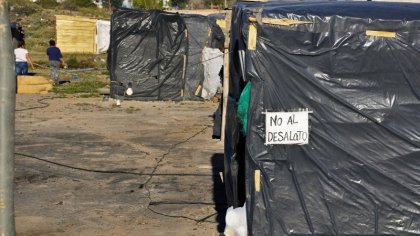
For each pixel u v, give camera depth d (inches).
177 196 349.1
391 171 225.6
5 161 151.7
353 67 224.8
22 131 554.3
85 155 456.4
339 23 224.5
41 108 704.4
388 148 225.8
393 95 225.8
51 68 967.6
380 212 225.6
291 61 223.8
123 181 382.9
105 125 594.6
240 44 237.8
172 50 789.9
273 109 223.6
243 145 245.3
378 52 225.3
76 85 956.6
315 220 224.1
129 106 738.8
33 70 1147.3
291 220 223.9
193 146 498.3
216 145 503.8
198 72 798.5
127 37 782.5
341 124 225.1
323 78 224.7
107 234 285.0
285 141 223.5
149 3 1769.2
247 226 224.4
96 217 310.5
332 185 225.0
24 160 436.5
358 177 225.6
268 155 223.6
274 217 223.1
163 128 582.2
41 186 369.1
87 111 689.6
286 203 223.8
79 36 1649.9
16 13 2349.9
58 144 497.0
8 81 151.1
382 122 225.0
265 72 223.3
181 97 796.6
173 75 794.8
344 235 224.7
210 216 313.1
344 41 224.7
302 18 223.5
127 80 788.0
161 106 746.2
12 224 154.3
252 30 222.2
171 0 2069.4
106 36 1616.6
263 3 251.1
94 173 402.3
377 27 224.8
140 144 502.9
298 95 224.2
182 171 410.3
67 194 352.2
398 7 235.3
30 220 304.5
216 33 725.3
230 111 269.1
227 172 272.5
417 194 225.5
